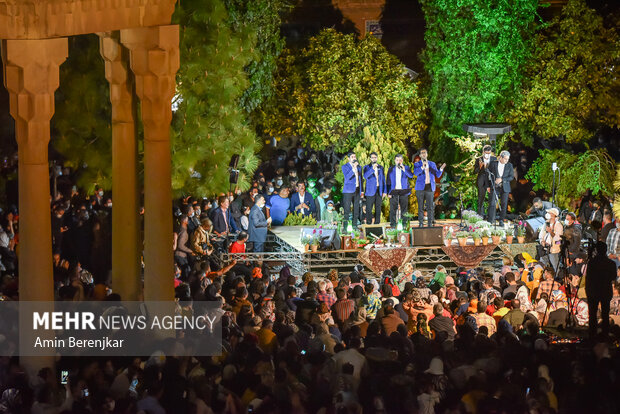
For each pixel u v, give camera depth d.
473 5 32.25
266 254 24.80
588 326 16.73
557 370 13.31
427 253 26.00
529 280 22.38
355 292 17.75
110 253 21.58
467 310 17.59
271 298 17.23
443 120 33.69
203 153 26.16
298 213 29.92
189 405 11.26
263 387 11.67
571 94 33.25
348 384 12.16
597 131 35.09
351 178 27.17
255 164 28.11
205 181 26.59
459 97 32.81
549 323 17.33
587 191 31.58
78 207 23.23
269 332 14.48
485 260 26.28
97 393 11.55
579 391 12.17
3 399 11.59
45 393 11.43
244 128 27.72
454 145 33.66
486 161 27.83
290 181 32.06
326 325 14.90
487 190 28.34
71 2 13.37
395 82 33.47
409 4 38.19
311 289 17.50
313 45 34.34
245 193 28.36
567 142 33.97
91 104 25.39
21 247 13.61
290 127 34.75
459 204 31.64
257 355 12.73
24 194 13.49
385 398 11.93
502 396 11.91
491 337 15.09
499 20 32.09
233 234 25.53
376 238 25.84
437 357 12.91
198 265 19.80
